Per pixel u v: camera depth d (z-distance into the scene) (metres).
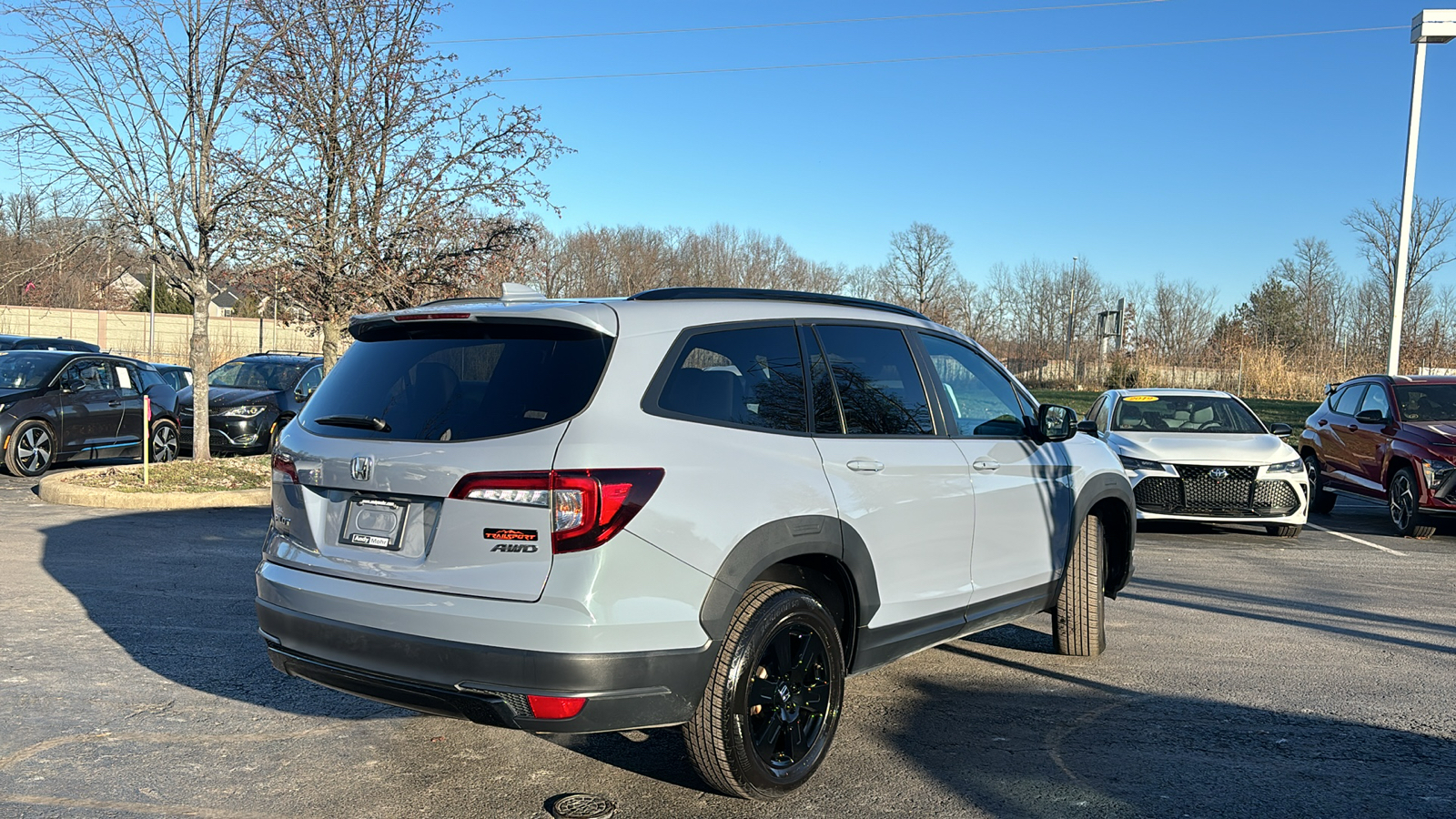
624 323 3.53
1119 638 6.28
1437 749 4.39
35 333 35.94
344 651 3.45
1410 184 17.58
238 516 10.18
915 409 4.51
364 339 4.04
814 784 3.93
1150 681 5.36
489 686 3.20
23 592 6.70
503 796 3.77
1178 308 59.56
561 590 3.15
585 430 3.26
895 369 4.52
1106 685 5.27
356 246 13.15
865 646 4.07
